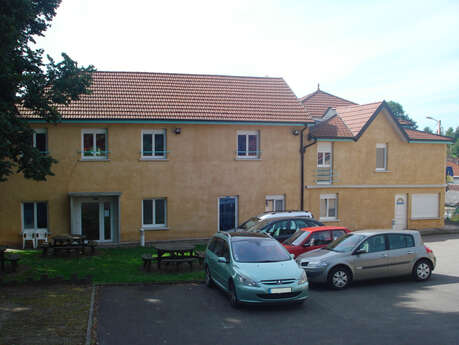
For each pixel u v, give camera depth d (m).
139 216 20.14
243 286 9.85
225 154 21.08
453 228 24.81
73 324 8.51
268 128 21.61
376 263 12.52
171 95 21.50
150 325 8.86
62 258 16.38
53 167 19.25
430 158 24.77
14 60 12.94
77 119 18.91
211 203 20.98
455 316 9.42
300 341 7.88
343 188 22.94
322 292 11.88
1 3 11.95
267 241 11.52
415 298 11.10
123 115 19.55
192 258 14.88
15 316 8.98
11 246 18.94
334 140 22.41
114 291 11.84
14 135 12.31
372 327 8.67
